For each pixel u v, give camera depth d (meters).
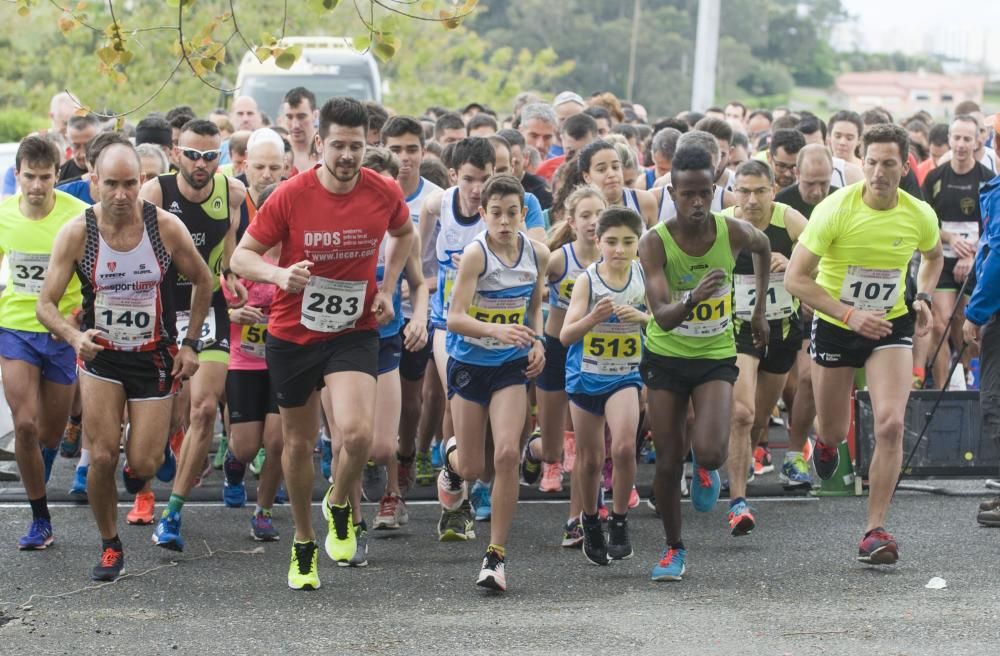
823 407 14.32
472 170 14.60
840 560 13.65
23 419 13.89
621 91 111.00
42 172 13.94
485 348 12.90
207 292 12.92
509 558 13.88
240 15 59.72
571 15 110.75
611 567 13.48
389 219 12.24
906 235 13.27
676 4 117.50
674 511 12.77
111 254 12.32
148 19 57.91
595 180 15.27
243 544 14.45
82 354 12.08
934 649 10.53
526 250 13.16
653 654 10.52
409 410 16.03
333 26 62.28
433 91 69.25
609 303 12.67
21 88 57.44
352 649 10.77
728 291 12.48
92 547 14.24
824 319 13.97
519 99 27.12
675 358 12.49
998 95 142.88
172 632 11.29
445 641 10.94
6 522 15.35
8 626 11.49
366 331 12.34
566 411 15.44
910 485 17.36
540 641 10.90
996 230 14.66
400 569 13.39
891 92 134.38
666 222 12.41
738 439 14.48
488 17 114.56
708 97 52.22
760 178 15.21
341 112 11.66
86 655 10.70
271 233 11.92
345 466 12.40
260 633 11.24
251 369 14.52
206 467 17.66
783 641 10.80
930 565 13.36
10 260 14.05
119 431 12.68
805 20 137.62
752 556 13.87
